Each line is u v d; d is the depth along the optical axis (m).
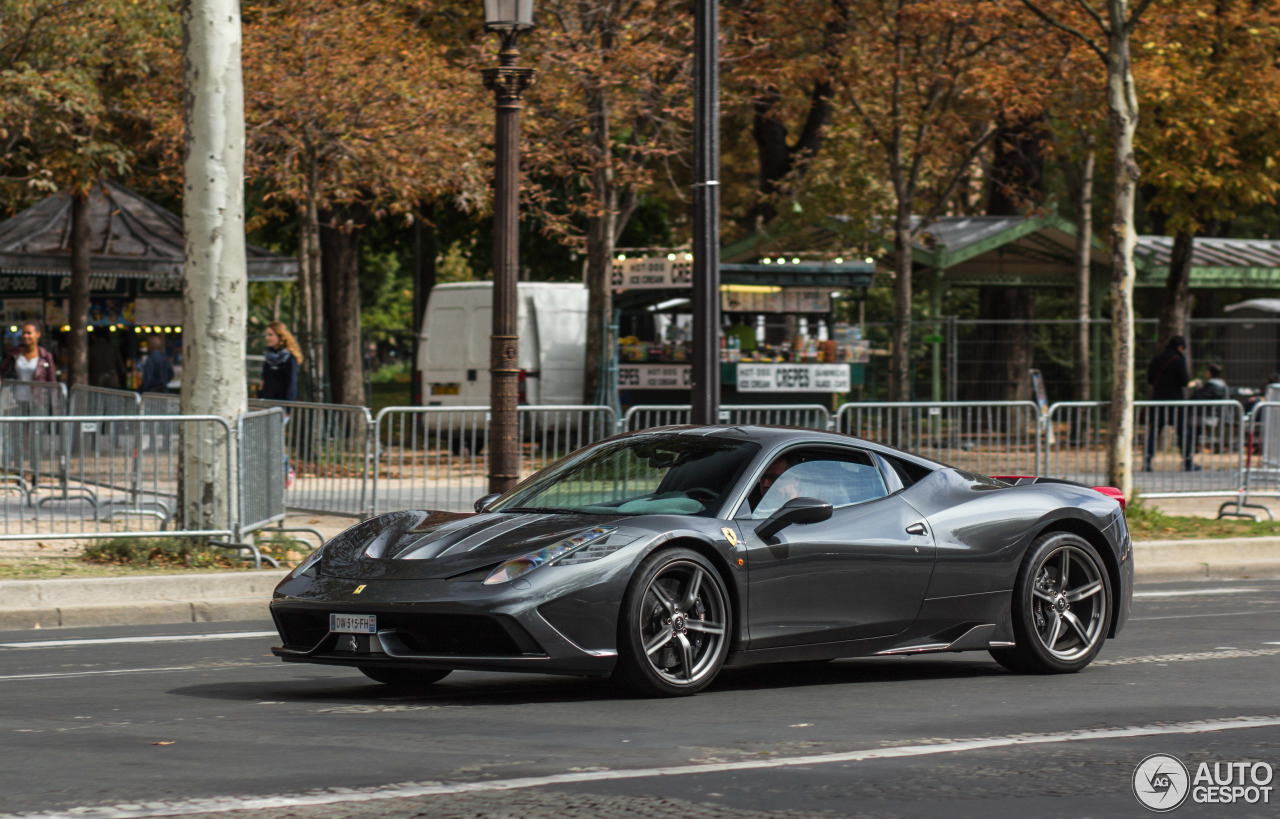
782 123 51.84
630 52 36.50
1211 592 21.97
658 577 12.32
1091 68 38.56
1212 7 41.94
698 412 22.28
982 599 14.01
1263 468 29.14
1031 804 8.68
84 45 36.53
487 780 9.11
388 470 25.06
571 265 62.06
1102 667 14.74
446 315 45.81
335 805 8.45
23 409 30.20
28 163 38.97
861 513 13.59
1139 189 61.47
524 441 25.98
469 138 38.28
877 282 53.59
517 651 11.67
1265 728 11.24
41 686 13.31
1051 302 78.00
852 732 10.91
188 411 21.50
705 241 22.17
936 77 39.78
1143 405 28.55
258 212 45.88
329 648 12.21
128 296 49.69
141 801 8.55
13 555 21.30
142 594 19.11
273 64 36.03
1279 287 55.06
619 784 9.03
